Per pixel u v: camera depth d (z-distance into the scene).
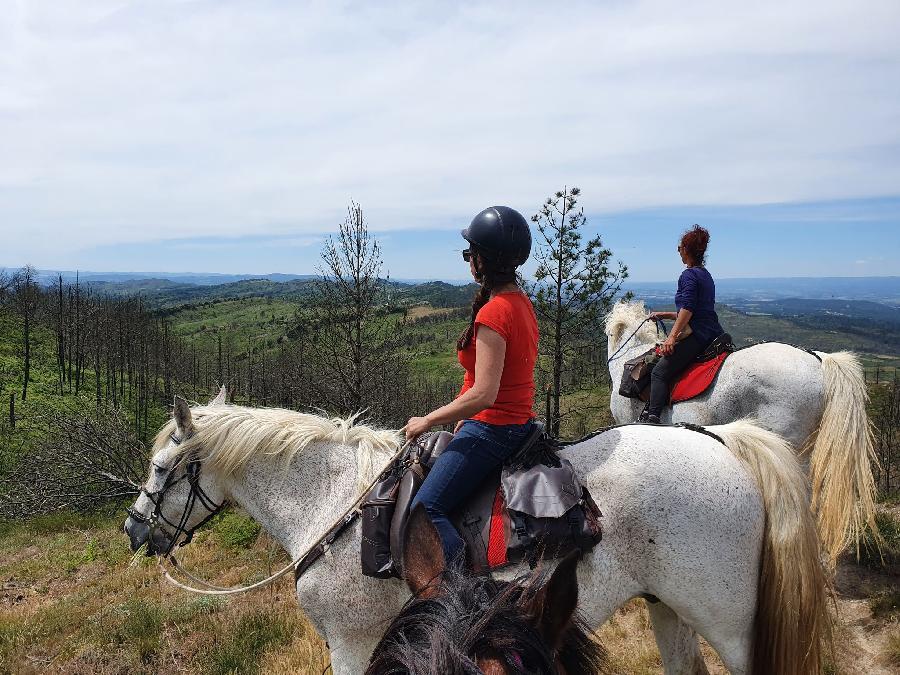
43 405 42.88
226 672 4.74
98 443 15.55
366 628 2.71
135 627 5.63
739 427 2.74
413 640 1.25
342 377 12.55
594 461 2.60
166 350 72.31
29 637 5.93
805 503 2.46
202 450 3.10
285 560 8.10
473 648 1.16
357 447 3.00
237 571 7.79
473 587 1.35
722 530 2.40
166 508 3.18
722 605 2.42
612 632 4.63
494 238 2.41
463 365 2.67
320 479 2.96
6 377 56.94
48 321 79.12
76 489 15.70
